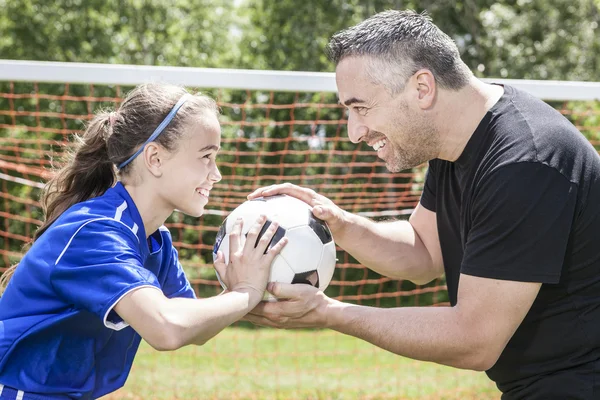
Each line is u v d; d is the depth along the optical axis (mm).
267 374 7059
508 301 2387
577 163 2428
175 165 2557
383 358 7883
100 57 19844
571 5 19438
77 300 2342
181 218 13125
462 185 2645
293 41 19625
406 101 2539
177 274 2893
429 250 3193
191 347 8328
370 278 12438
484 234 2426
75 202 2719
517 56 19031
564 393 2545
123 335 2676
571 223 2398
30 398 2465
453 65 2535
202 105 2631
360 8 19422
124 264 2326
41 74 4832
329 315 2551
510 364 2654
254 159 14695
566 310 2514
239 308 2391
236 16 22312
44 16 19453
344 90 2613
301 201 2820
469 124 2568
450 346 2430
